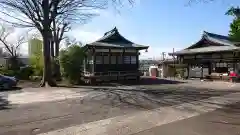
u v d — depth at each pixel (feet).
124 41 86.07
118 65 78.48
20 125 20.43
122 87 55.36
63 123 21.11
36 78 79.05
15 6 52.60
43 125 20.43
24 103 31.76
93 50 73.26
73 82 65.77
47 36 57.41
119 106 29.53
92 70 74.69
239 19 42.93
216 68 78.33
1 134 17.90
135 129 19.29
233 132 18.35
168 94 41.45
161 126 20.20
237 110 27.02
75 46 68.18
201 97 37.65
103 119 22.67
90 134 17.94
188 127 19.85
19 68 96.53
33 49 89.45
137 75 79.15
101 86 58.34
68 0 57.72
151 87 55.31
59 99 35.29
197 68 84.07
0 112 25.84
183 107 28.86
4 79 51.29
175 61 94.73
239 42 53.57
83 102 32.53
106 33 88.89
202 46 87.86
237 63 71.87
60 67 69.00
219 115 24.45
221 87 54.90
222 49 72.59
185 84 63.72
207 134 17.90
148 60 136.87
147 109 27.63
